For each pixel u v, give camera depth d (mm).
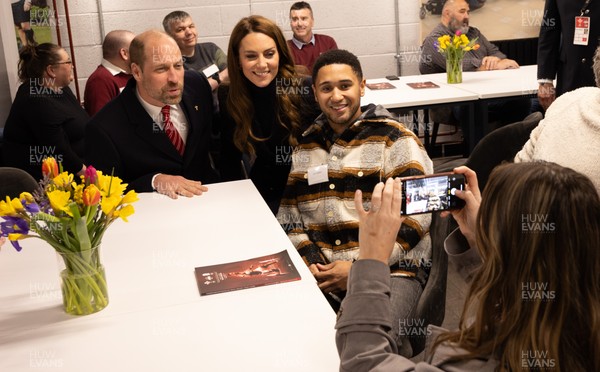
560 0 3723
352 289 1157
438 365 1033
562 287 951
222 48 5941
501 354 990
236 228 2348
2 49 5078
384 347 1100
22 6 5309
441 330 1113
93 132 2828
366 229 1201
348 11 6031
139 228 2400
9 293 1944
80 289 1756
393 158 2305
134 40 2744
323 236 2420
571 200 959
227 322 1688
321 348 1535
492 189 1021
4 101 5156
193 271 2016
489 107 4980
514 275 972
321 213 2428
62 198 1658
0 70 5098
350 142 2385
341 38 6082
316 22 6016
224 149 3115
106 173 2826
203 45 5180
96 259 1777
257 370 1463
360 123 2377
